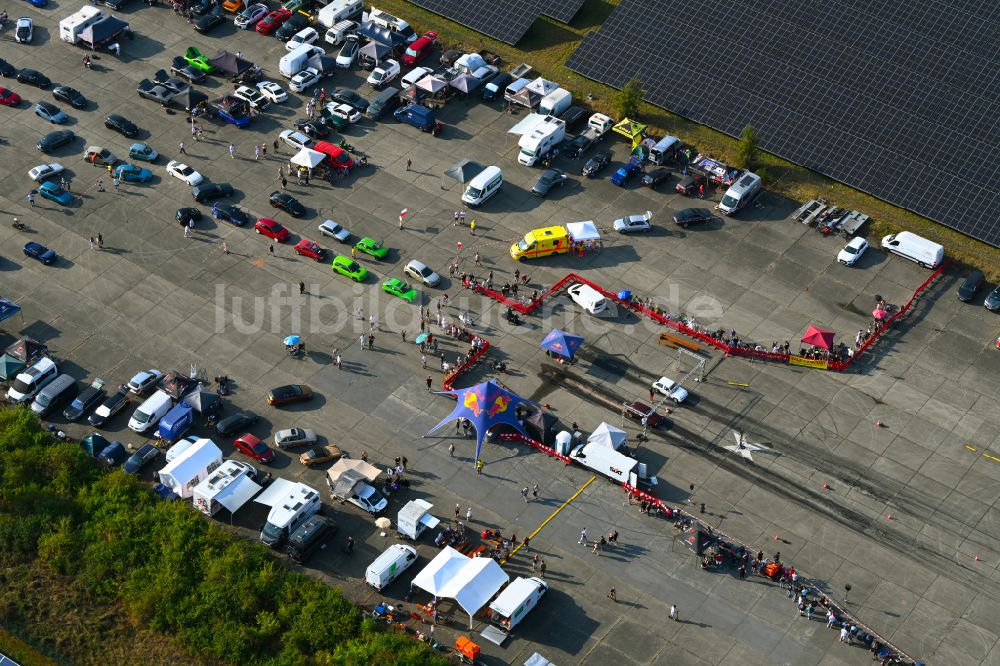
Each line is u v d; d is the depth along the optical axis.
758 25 172.62
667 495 126.19
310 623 111.12
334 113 167.38
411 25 184.62
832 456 130.50
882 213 157.62
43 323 140.50
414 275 147.75
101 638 112.50
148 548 118.12
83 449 127.06
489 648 112.38
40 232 151.25
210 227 153.38
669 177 163.00
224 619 112.31
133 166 158.38
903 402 136.38
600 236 152.38
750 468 129.12
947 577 119.94
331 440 130.00
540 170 164.12
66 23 177.88
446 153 165.88
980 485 128.25
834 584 118.81
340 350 139.50
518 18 182.12
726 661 112.38
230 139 165.75
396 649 109.00
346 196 158.62
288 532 119.19
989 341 143.38
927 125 160.38
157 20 184.12
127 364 136.62
